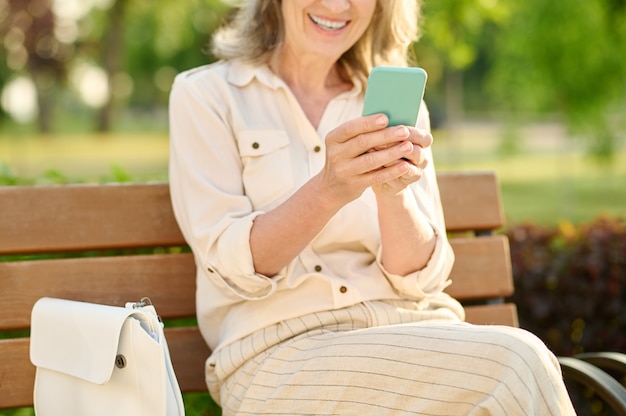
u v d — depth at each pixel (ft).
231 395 8.23
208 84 8.75
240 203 8.32
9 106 141.38
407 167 7.39
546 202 59.88
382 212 8.18
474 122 151.53
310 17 8.77
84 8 116.47
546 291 14.24
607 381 7.97
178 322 11.01
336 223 8.48
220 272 8.14
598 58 46.80
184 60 157.99
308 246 8.46
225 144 8.57
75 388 7.55
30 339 7.88
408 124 7.32
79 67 124.98
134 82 172.65
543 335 14.42
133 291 9.01
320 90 9.15
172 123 8.69
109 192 9.04
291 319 8.20
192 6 122.62
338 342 7.60
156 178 12.26
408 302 8.59
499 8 33.42
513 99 60.64
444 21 32.71
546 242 14.88
